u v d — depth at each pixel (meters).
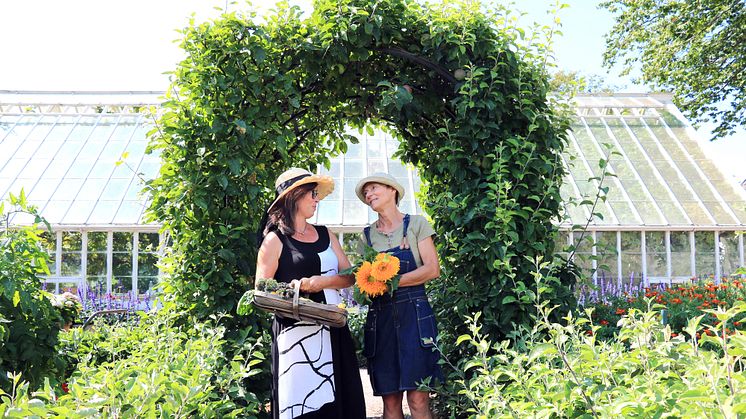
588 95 18.02
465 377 3.77
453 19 3.91
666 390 2.04
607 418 2.01
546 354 2.54
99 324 4.64
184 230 3.59
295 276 3.07
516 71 3.90
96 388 2.32
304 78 4.04
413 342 3.27
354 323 8.10
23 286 3.12
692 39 15.02
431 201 4.55
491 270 3.67
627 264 13.20
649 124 16.39
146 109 3.75
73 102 16.70
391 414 3.38
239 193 3.62
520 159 3.82
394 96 3.88
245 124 3.58
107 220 12.99
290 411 2.94
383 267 3.12
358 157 14.50
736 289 7.56
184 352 3.09
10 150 15.05
